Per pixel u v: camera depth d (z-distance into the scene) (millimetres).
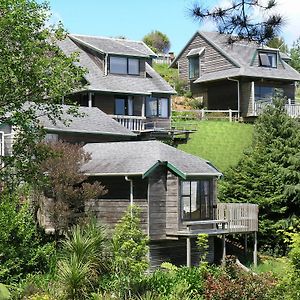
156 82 48375
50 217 24953
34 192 25859
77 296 19469
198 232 26094
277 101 34219
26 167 17547
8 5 16328
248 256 29547
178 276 21125
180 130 43375
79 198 25062
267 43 14641
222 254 27484
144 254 20875
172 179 26047
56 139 32219
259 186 31000
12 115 17344
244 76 50875
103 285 20125
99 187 25375
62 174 24500
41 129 17812
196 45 57156
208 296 19547
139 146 27531
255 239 28531
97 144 29422
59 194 24844
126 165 26125
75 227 22875
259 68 52500
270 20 14305
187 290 19969
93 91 43094
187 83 58281
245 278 20453
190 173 25906
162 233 25953
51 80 16844
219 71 53938
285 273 16094
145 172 25062
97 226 23250
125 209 26047
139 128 45188
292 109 50250
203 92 56125
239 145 43344
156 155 26172
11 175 17578
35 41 16797
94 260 20844
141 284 20078
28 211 24531
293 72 54375
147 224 25484
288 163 31656
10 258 21078
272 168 31344
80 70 17484
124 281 19766
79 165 25625
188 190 26422
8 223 21234
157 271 23188
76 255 20828
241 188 31234
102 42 47719
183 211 26141
